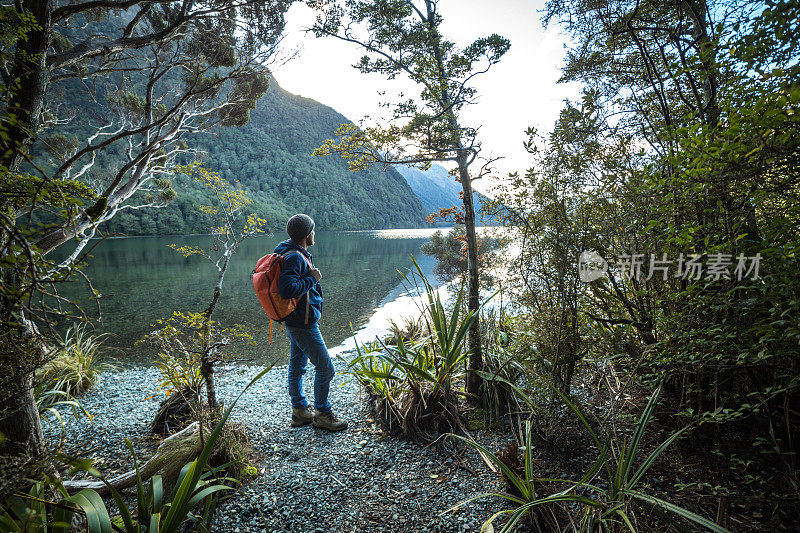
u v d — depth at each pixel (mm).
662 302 2254
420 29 3297
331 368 3189
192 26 3359
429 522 2102
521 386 3350
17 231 1042
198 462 1739
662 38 2281
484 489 2342
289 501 2318
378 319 9398
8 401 1606
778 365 1708
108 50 2518
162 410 3291
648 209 2043
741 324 1782
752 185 1458
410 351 3443
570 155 2488
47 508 1644
